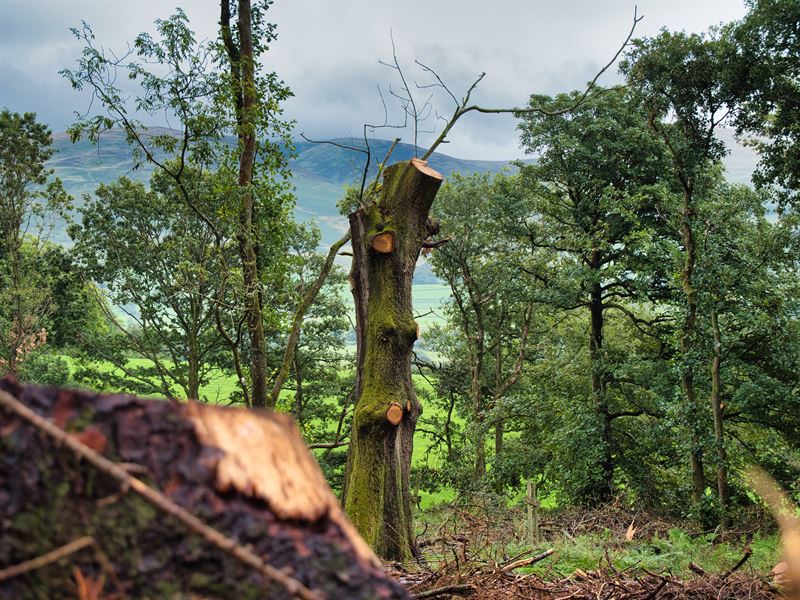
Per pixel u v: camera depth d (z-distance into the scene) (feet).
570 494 75.97
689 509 52.95
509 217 86.12
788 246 55.42
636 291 77.61
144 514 4.21
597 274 75.15
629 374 77.05
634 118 74.23
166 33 44.42
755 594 15.21
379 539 26.78
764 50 62.69
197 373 108.37
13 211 105.40
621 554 23.79
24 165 104.47
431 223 29.96
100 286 111.75
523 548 24.75
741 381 62.03
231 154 50.88
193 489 4.31
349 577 4.34
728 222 56.54
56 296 108.78
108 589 4.14
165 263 100.17
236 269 53.67
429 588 16.67
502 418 88.43
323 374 108.78
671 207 60.44
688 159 66.13
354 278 29.43
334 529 4.49
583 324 101.60
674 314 56.65
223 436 4.52
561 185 83.97
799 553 4.52
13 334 102.78
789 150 68.64
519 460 83.61
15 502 4.14
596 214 80.38
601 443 75.15
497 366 105.91
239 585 4.22
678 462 73.15
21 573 4.10
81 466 4.22
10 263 105.91
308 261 104.47
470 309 108.27
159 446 4.36
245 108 49.65
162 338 110.01
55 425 4.25
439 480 102.99
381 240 28.30
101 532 4.18
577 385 83.46
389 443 27.81
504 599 16.01
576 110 78.13
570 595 15.81
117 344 114.01
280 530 4.38
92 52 42.98
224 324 101.04
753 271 55.72
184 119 46.68
